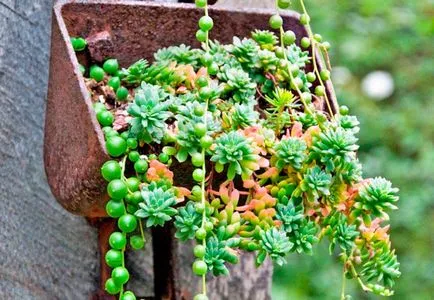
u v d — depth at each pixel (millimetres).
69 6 597
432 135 2041
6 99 643
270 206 542
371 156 2008
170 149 528
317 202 554
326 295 1757
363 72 2203
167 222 658
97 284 671
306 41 612
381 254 577
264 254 534
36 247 652
